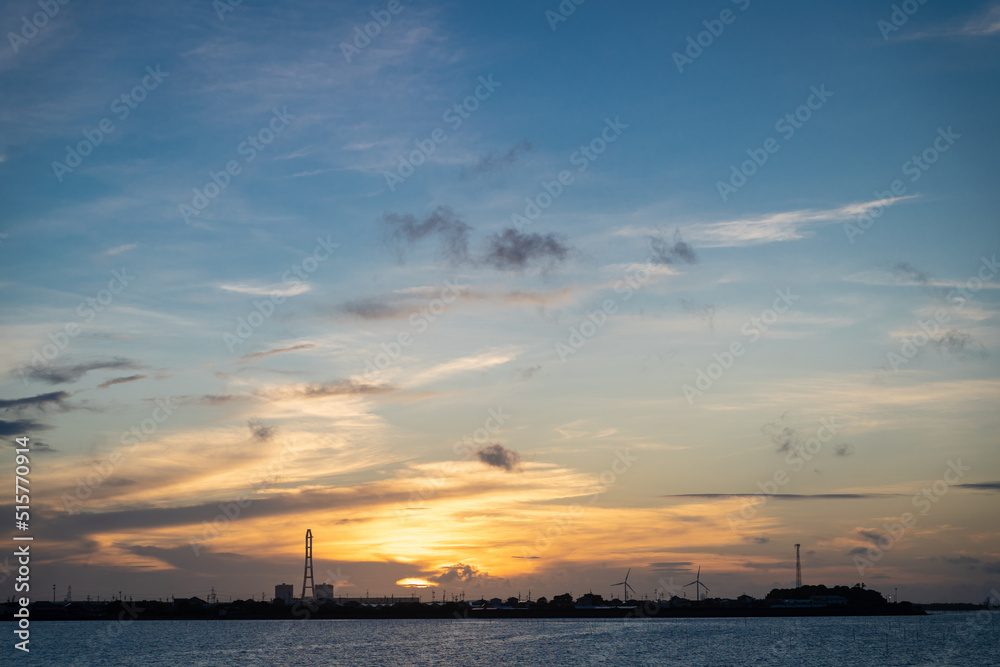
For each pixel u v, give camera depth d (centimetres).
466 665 18800
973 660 19675
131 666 19900
